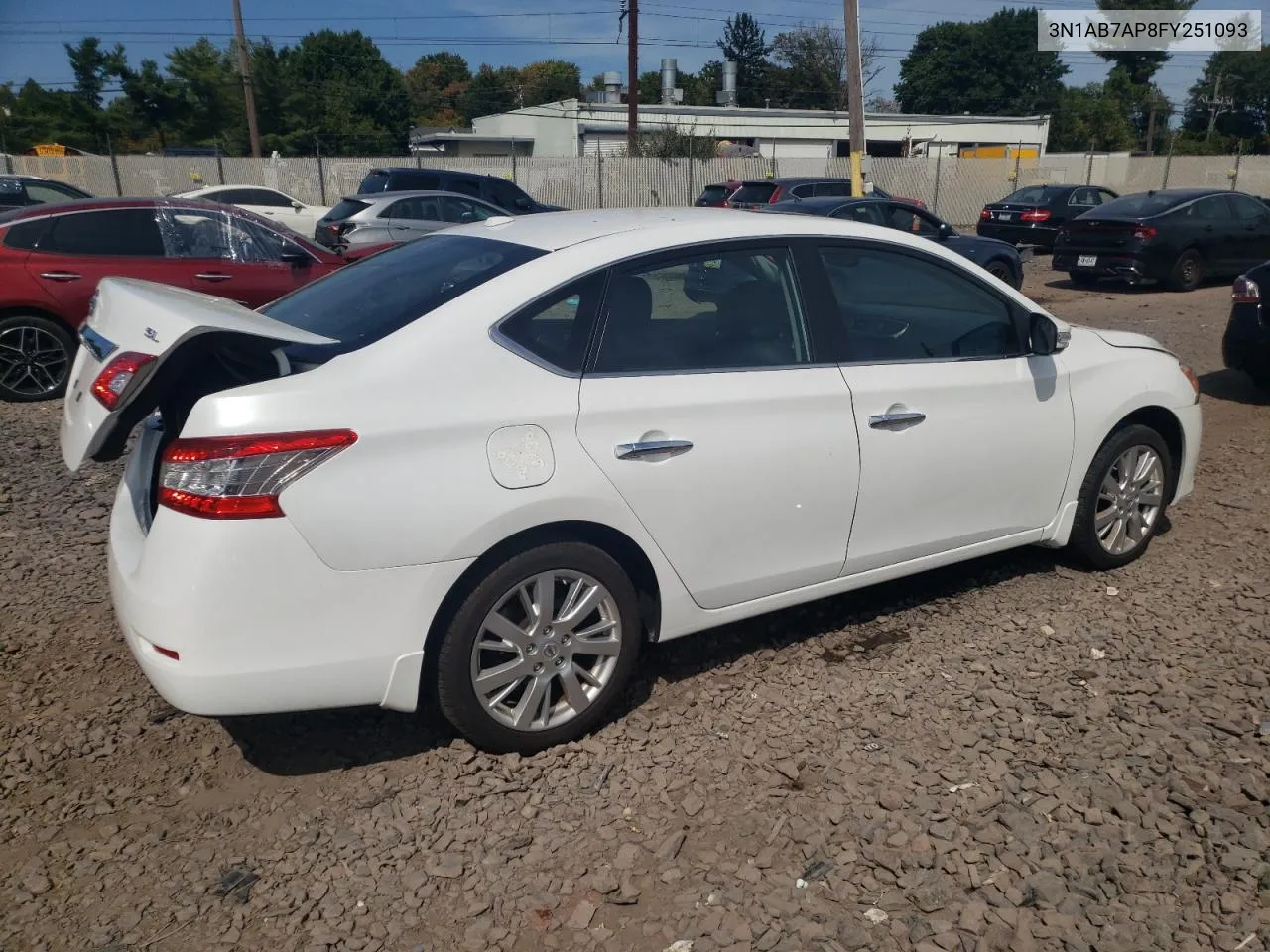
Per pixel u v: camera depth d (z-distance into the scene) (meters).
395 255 4.04
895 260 4.10
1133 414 4.91
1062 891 2.78
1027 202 22.23
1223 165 36.09
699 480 3.51
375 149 53.38
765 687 3.90
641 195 31.45
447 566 3.10
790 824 3.08
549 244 3.56
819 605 4.60
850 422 3.84
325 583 2.95
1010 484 4.38
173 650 2.90
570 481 3.24
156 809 3.19
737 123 46.09
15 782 3.30
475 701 3.29
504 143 47.75
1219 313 13.54
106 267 8.23
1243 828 3.01
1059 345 4.38
